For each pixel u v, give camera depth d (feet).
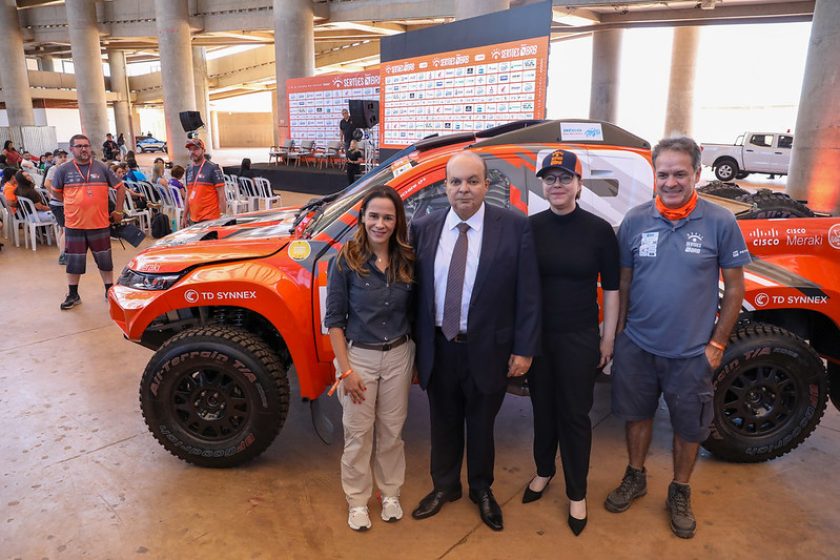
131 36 94.43
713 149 58.23
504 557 7.66
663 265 7.68
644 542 7.95
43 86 135.33
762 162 55.52
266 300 9.25
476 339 7.62
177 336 9.39
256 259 9.70
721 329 7.61
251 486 9.28
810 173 32.19
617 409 8.38
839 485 9.25
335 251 9.27
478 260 7.57
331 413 11.86
